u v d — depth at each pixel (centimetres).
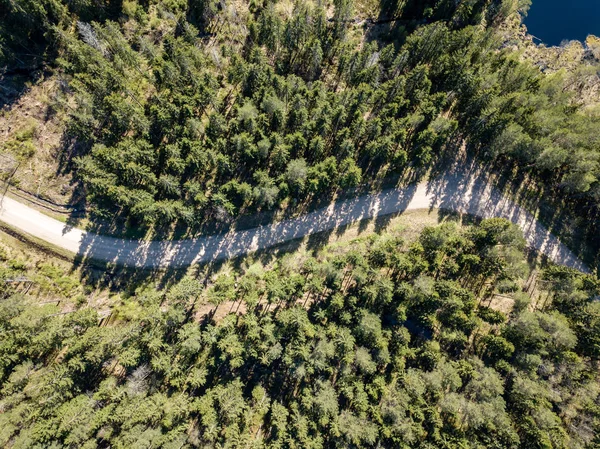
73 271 6962
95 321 6506
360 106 6744
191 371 6519
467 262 6631
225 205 6531
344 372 6181
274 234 7269
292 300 6994
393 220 7394
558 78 7331
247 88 6950
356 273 6391
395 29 8356
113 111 6331
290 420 6412
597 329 6400
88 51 6341
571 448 6038
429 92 7412
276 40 7212
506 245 6712
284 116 6656
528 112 6938
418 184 7512
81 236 7025
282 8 8081
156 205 6391
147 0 7581
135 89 6988
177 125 6550
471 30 7031
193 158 6400
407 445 5916
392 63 7538
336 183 7125
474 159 7606
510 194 7588
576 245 7531
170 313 6322
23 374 5922
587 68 7900
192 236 7181
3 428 5525
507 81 7262
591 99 8512
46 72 7056
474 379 6366
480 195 7556
